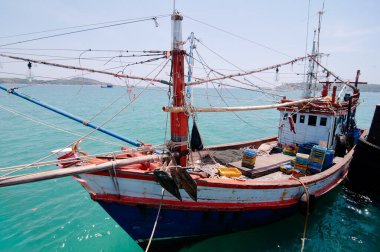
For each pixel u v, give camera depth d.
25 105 51.78
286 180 9.74
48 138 24.88
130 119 38.66
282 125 14.27
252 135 29.55
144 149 7.76
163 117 41.16
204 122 38.31
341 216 11.38
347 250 9.16
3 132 27.53
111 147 21.73
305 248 9.24
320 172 11.07
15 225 10.27
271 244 9.46
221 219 8.72
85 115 41.03
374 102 100.69
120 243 9.39
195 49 9.02
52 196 12.80
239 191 8.52
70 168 6.36
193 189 7.27
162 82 8.29
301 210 10.02
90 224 10.51
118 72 8.06
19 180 5.68
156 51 7.89
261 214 9.40
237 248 9.20
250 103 61.62
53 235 9.72
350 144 15.88
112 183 7.31
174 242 8.80
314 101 12.75
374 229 10.42
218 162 11.26
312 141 13.23
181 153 8.29
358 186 14.22
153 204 7.63
